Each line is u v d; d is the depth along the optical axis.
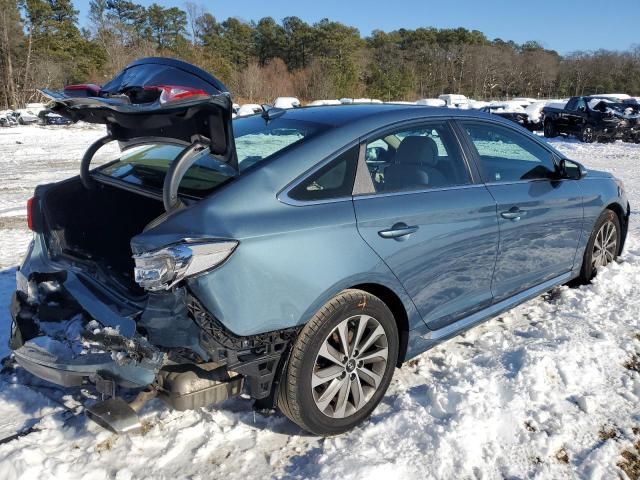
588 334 4.15
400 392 3.44
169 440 2.97
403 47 115.19
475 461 2.82
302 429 3.08
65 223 3.34
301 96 61.88
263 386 2.76
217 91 2.48
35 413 3.21
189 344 2.55
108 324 2.64
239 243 2.56
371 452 2.87
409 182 3.35
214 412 3.18
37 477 2.64
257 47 91.94
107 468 2.76
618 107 21.91
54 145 20.62
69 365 2.72
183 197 2.78
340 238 2.88
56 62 71.69
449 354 3.84
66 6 79.50
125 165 3.55
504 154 4.05
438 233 3.33
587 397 3.29
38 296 3.09
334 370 2.95
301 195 2.86
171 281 2.42
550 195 4.24
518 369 3.58
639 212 8.63
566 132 22.69
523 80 100.50
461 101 48.38
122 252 3.35
